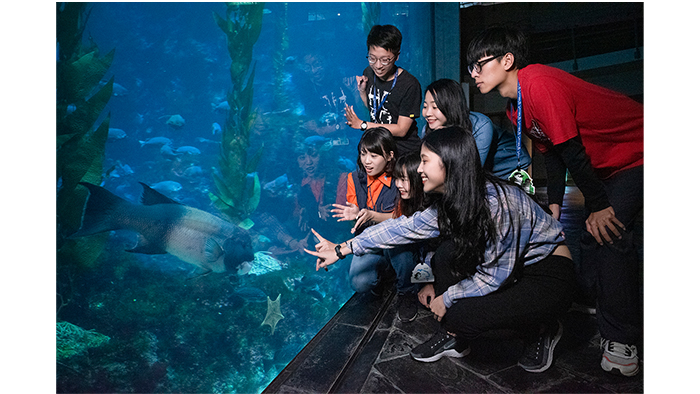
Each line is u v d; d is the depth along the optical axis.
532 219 1.57
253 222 4.63
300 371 1.84
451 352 1.92
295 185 6.89
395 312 2.54
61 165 2.80
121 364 2.40
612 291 1.70
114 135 8.12
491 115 11.03
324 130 9.09
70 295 2.91
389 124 2.83
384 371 1.84
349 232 6.09
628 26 10.96
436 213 1.74
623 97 1.72
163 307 3.06
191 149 9.06
